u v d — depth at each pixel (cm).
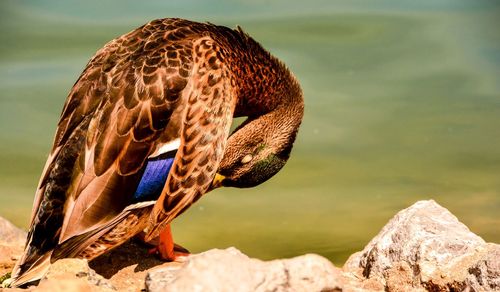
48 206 912
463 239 909
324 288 725
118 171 925
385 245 947
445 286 870
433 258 899
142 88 953
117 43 1019
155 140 945
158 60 974
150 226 952
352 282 945
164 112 951
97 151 921
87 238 905
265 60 1116
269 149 1143
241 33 1101
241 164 1134
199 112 965
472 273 839
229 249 743
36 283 905
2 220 1143
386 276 923
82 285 774
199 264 718
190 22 1067
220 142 979
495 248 856
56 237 899
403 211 977
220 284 710
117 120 937
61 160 927
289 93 1141
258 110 1138
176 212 960
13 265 1034
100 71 981
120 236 948
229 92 997
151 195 947
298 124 1155
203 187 969
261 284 714
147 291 810
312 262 729
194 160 961
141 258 1017
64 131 948
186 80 969
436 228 934
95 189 912
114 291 809
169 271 815
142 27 1046
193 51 995
